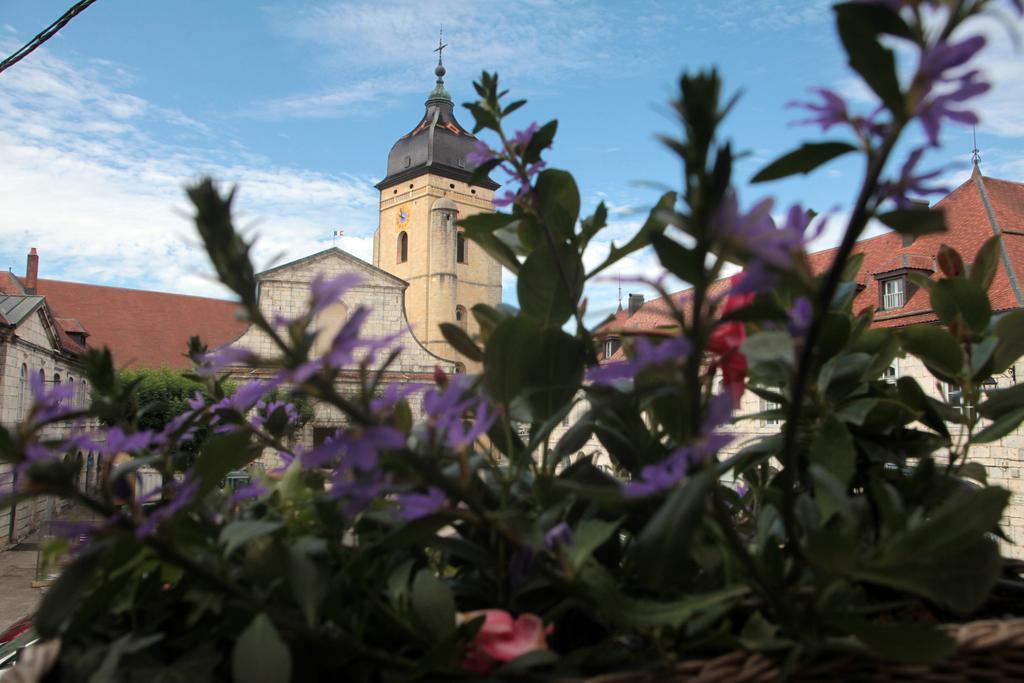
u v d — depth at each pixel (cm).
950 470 80
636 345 44
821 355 69
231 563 64
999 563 48
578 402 73
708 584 64
